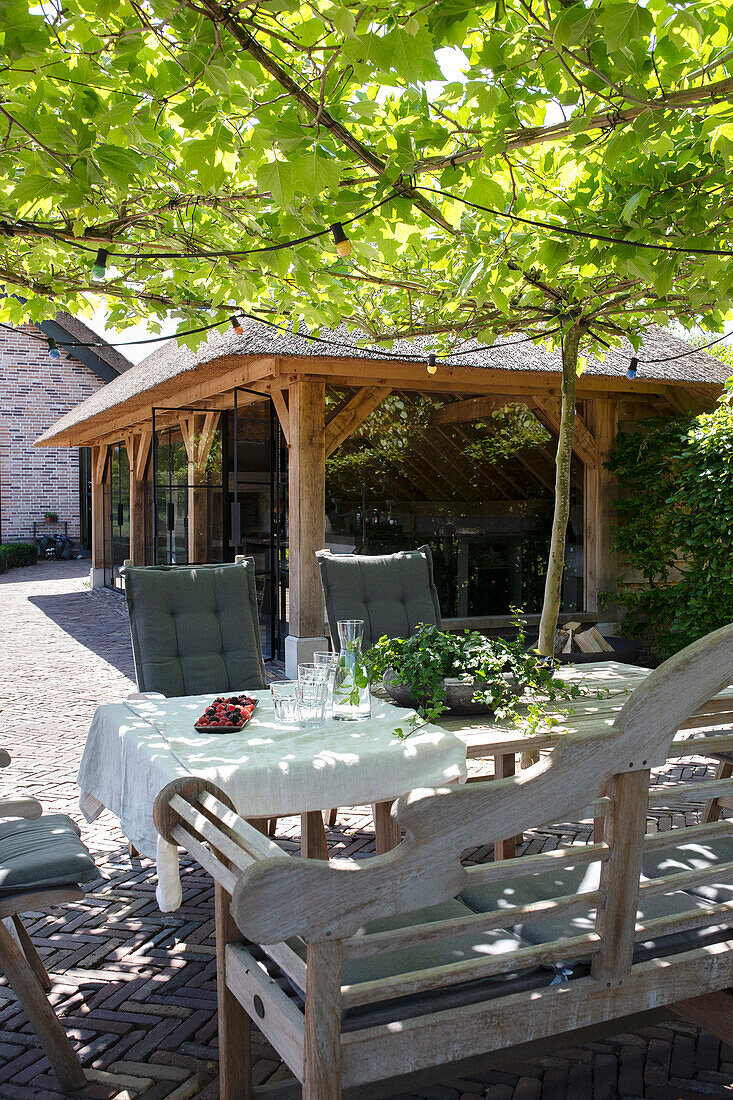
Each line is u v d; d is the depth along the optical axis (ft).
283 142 9.34
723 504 24.53
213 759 8.53
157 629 13.74
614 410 30.58
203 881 12.46
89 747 10.70
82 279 15.02
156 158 10.98
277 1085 6.98
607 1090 7.83
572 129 9.63
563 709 10.80
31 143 9.90
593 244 12.50
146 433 42.29
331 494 26.89
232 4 8.01
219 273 14.21
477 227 12.48
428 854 5.20
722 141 10.07
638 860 5.97
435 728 9.71
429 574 16.57
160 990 9.48
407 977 5.33
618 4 7.36
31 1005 7.73
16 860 8.02
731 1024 6.64
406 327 18.07
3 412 74.79
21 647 33.27
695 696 5.90
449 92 10.46
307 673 10.08
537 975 6.07
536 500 29.94
